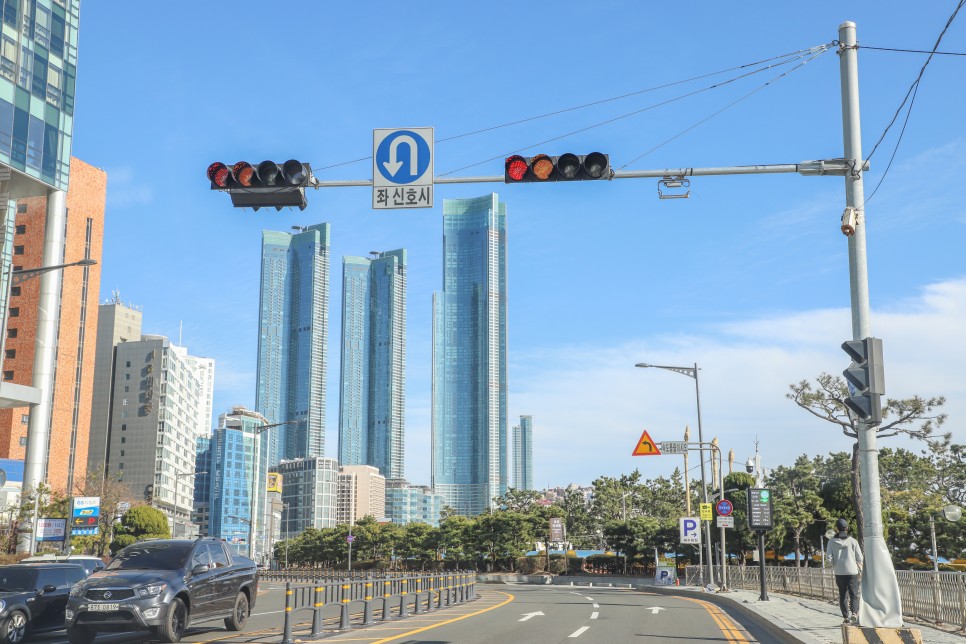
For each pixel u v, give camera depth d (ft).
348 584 67.00
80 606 52.08
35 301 390.21
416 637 59.21
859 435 45.78
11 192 221.66
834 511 199.72
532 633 62.49
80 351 439.22
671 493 355.36
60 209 228.43
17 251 404.36
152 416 598.75
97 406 608.60
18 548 194.18
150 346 609.42
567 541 336.49
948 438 265.34
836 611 80.07
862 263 46.62
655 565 260.62
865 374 44.50
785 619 69.05
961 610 59.11
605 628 67.15
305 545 497.46
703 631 65.05
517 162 43.65
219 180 43.45
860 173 46.88
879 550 44.80
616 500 349.82
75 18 229.04
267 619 81.05
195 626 70.13
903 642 43.75
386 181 43.42
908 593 72.90
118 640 58.95
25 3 211.61
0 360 155.12
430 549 360.28
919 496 237.66
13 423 380.17
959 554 213.87
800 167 46.29
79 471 428.56
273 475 216.13
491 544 304.91
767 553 237.45
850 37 47.88
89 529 188.75
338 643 55.67
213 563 61.41
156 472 588.09
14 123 208.03
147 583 53.52
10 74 206.49
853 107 47.37
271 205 43.98
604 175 43.91
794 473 254.47
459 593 115.85
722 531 134.92
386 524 431.43
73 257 437.58
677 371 145.89
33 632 59.82
